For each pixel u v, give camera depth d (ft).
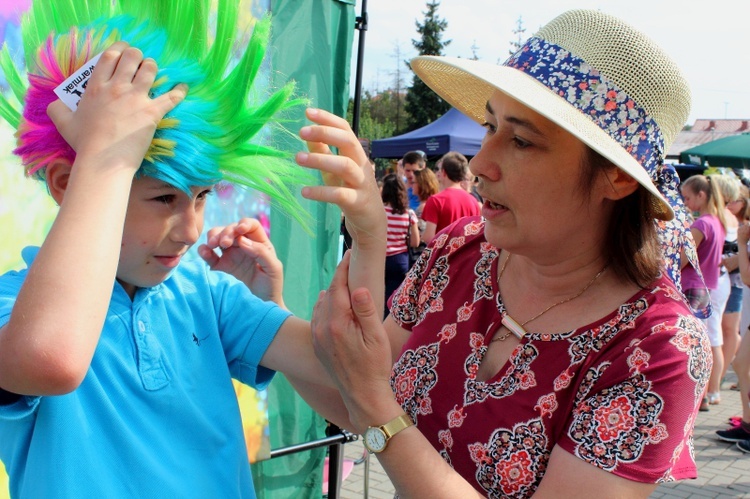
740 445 15.49
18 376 2.70
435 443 4.29
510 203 3.84
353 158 3.51
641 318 3.84
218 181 3.60
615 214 3.99
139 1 3.56
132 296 3.74
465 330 4.41
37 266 2.78
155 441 3.53
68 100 3.15
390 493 12.42
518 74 3.84
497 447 3.99
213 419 3.86
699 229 17.52
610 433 3.59
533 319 4.17
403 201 19.80
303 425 8.35
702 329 3.85
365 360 3.61
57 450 3.20
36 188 5.35
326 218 8.23
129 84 3.07
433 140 33.47
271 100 3.61
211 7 3.97
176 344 3.84
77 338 2.73
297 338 4.22
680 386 3.59
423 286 4.86
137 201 3.27
